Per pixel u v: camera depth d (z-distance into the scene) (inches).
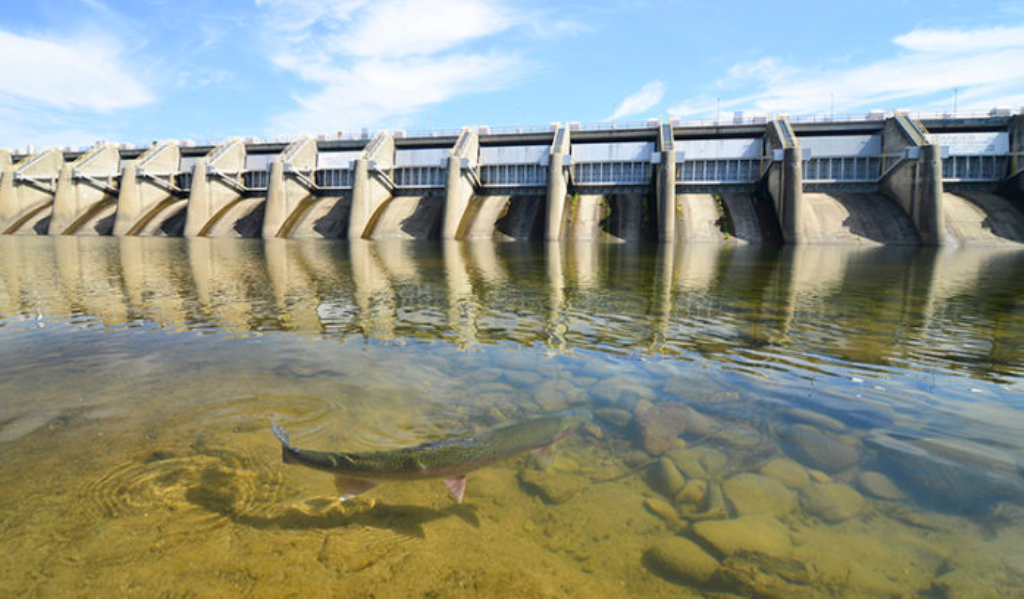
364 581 161.6
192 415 269.0
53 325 466.3
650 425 262.7
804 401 292.8
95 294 644.1
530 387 313.6
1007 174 2287.2
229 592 155.6
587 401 293.3
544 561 173.9
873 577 165.9
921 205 2065.7
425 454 184.7
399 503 202.8
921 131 2206.0
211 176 2787.9
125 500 196.5
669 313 546.6
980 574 165.3
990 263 1219.2
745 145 2576.3
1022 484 209.6
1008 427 259.1
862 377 333.7
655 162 2361.0
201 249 1594.5
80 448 233.6
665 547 180.1
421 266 1077.8
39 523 182.2
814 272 1003.9
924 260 1321.4
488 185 2844.5
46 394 295.0
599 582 165.3
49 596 151.3
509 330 459.8
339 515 193.9
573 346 406.0
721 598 159.8
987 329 472.4
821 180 2475.4
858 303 617.6
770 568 171.0
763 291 721.6
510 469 228.1
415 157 2906.0
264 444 240.2
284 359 363.9
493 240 2452.0
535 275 917.8
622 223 2484.0
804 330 466.3
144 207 2893.7
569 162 2472.9
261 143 3078.2
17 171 3011.8
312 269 994.1
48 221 2970.0
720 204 2498.8
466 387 312.5
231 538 178.5
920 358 376.8
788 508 199.8
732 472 223.3
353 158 2957.7
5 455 226.1
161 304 577.6
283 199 2679.6
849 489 209.9
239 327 464.4
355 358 368.2
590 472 225.6
